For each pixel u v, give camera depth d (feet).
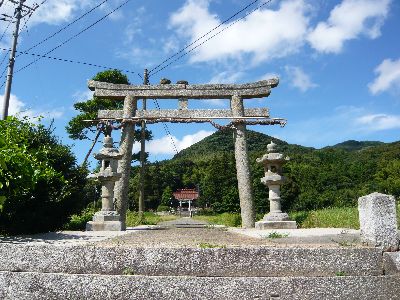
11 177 25.23
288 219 39.58
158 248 16.11
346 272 16.01
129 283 15.23
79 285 15.43
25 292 15.70
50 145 39.11
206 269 15.75
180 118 47.60
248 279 15.24
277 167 41.57
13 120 26.58
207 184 139.95
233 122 48.29
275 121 47.93
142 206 80.23
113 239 25.39
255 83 48.78
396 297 15.49
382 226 17.43
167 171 200.64
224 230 39.55
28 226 34.06
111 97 48.80
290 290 15.15
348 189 106.63
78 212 41.29
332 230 31.32
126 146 47.55
